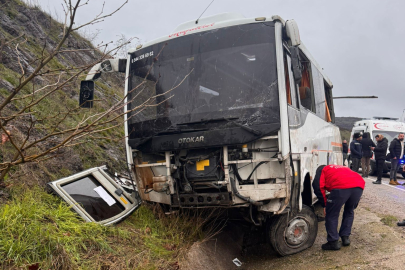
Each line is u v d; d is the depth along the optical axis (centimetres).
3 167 324
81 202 483
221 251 529
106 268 367
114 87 1275
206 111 464
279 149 430
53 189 477
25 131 565
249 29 474
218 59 478
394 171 1206
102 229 428
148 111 499
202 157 457
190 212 527
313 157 590
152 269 387
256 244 599
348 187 513
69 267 342
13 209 372
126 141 515
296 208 486
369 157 1452
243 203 455
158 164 484
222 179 454
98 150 741
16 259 317
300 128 511
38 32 1062
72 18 277
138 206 538
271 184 446
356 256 484
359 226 618
